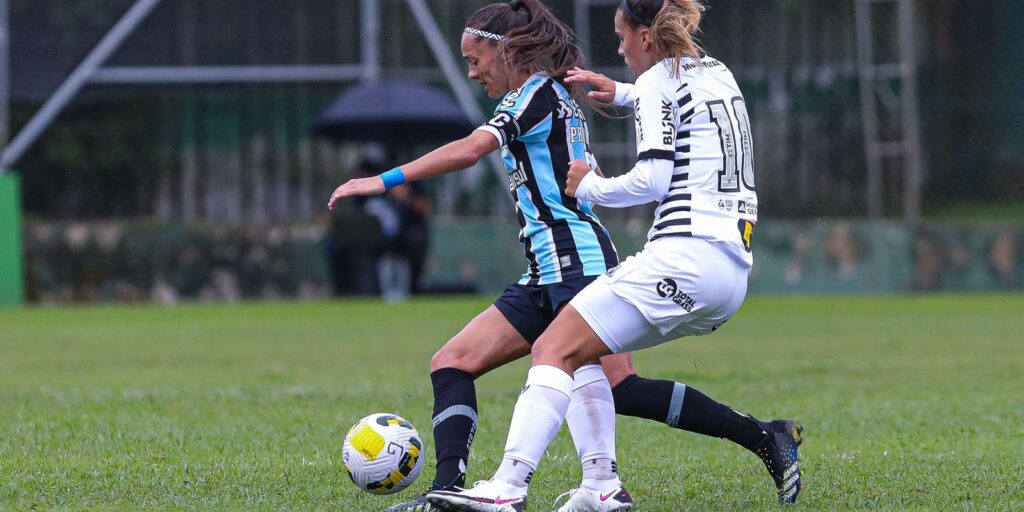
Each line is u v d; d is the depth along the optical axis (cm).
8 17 5775
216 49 5803
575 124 1377
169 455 1689
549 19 1394
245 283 5809
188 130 5922
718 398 2325
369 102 5397
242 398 2342
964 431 1917
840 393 2398
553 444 1841
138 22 5812
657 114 1252
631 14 1288
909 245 5788
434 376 1377
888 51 5794
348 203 5722
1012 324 4147
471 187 5859
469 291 5806
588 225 1359
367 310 4962
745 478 1539
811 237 5809
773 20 5841
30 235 5675
